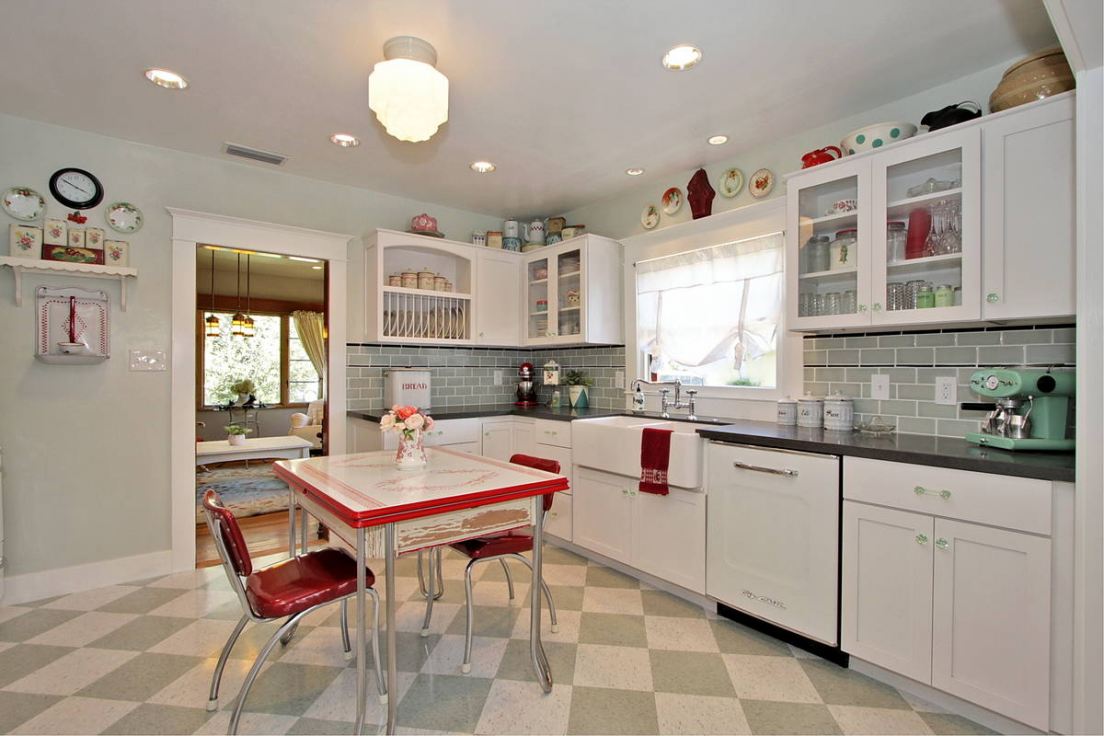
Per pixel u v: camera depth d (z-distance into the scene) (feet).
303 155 10.16
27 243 8.58
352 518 5.02
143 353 9.64
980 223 6.24
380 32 6.38
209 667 6.73
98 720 5.69
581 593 8.94
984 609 5.44
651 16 6.10
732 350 10.09
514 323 13.71
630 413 11.18
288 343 24.03
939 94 7.67
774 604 7.22
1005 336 6.88
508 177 11.34
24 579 8.65
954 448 6.23
